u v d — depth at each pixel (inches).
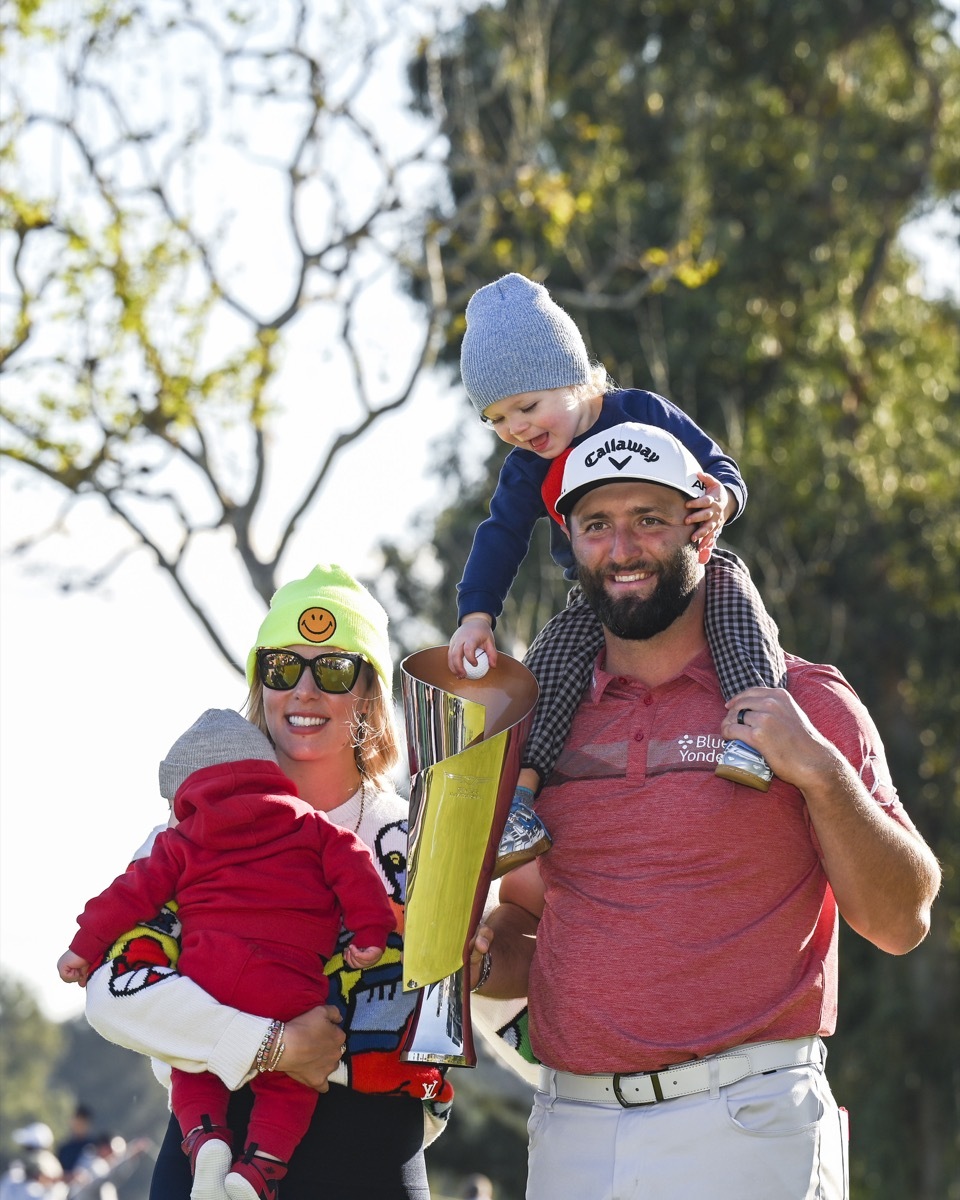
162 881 449.4
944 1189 2137.1
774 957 440.1
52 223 1584.6
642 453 447.5
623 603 451.2
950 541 2279.8
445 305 1724.9
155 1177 450.3
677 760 453.1
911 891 443.8
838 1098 2172.7
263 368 1615.4
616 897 449.7
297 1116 435.5
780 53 2378.2
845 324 2325.3
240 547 1647.4
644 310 2188.7
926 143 2436.0
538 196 1808.6
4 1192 2118.6
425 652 482.0
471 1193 2217.0
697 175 2164.1
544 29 2015.3
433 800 436.1
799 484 2197.3
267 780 458.3
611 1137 442.6
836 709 459.5
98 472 1619.1
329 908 453.4
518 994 494.3
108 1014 434.9
